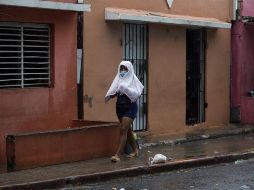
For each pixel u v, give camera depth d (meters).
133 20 12.91
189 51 15.35
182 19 14.13
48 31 11.52
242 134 15.41
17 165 9.49
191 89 15.48
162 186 8.98
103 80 12.70
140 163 10.38
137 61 13.69
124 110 10.57
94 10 12.43
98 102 12.60
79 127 11.02
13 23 10.83
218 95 16.23
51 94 11.48
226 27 15.71
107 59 12.80
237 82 16.61
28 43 11.18
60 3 11.00
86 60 12.27
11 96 10.73
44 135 9.88
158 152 11.88
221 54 16.28
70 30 11.85
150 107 13.99
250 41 16.97
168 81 14.50
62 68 11.70
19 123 10.88
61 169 9.69
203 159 11.02
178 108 14.84
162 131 14.38
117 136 11.20
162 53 14.28
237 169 10.62
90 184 9.18
